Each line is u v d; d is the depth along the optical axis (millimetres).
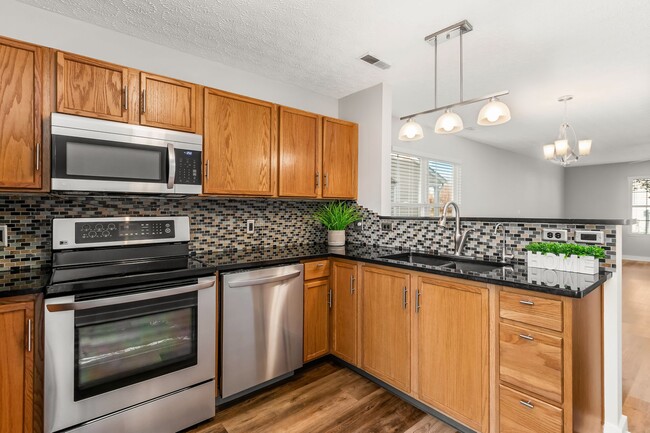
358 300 2365
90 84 1740
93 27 2051
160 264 1979
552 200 8703
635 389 2164
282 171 2549
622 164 8445
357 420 1891
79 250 1854
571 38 2219
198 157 2055
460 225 2266
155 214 2254
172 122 2006
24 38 1834
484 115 1966
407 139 2438
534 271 1760
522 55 2463
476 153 5773
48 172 1633
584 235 1776
